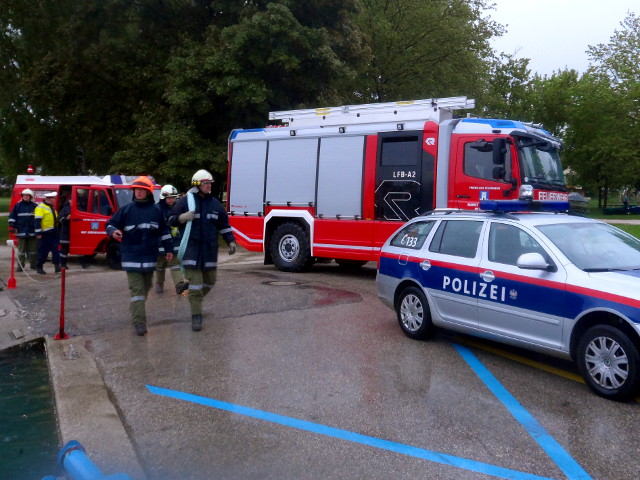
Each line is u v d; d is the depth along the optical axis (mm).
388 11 26656
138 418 4641
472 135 9758
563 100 43469
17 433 4609
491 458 3906
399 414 4648
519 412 4676
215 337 7000
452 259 6391
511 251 5871
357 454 3975
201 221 7320
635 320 4637
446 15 26703
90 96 22047
